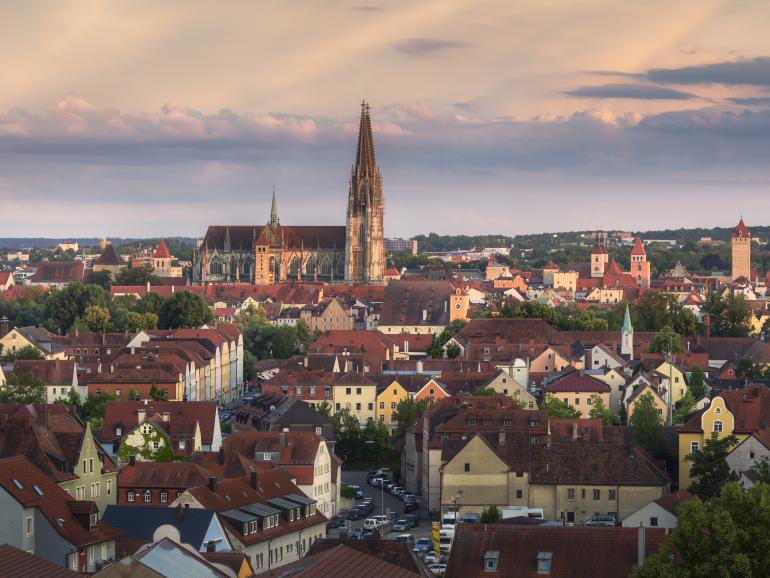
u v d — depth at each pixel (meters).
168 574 148.75
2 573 148.62
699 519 173.75
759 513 176.62
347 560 151.62
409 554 177.00
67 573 151.25
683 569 171.25
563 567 187.50
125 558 146.00
